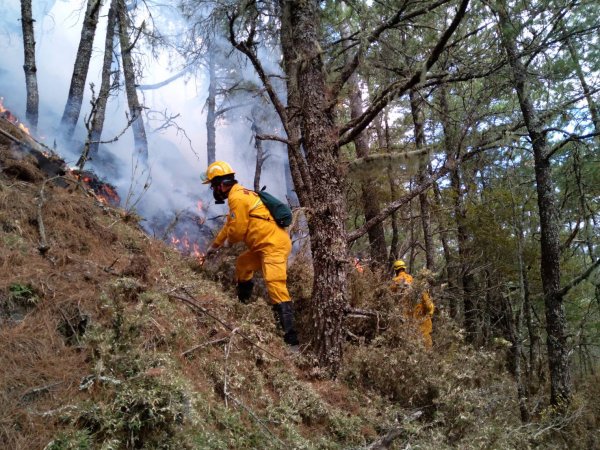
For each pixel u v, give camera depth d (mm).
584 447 5027
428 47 5914
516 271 8297
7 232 3322
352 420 3520
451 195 9117
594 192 7980
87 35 7238
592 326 8125
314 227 4586
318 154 4605
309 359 4262
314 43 4828
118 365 2580
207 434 2521
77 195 4324
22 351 2482
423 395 4094
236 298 4676
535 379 6945
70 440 2094
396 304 5215
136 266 3514
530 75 5902
